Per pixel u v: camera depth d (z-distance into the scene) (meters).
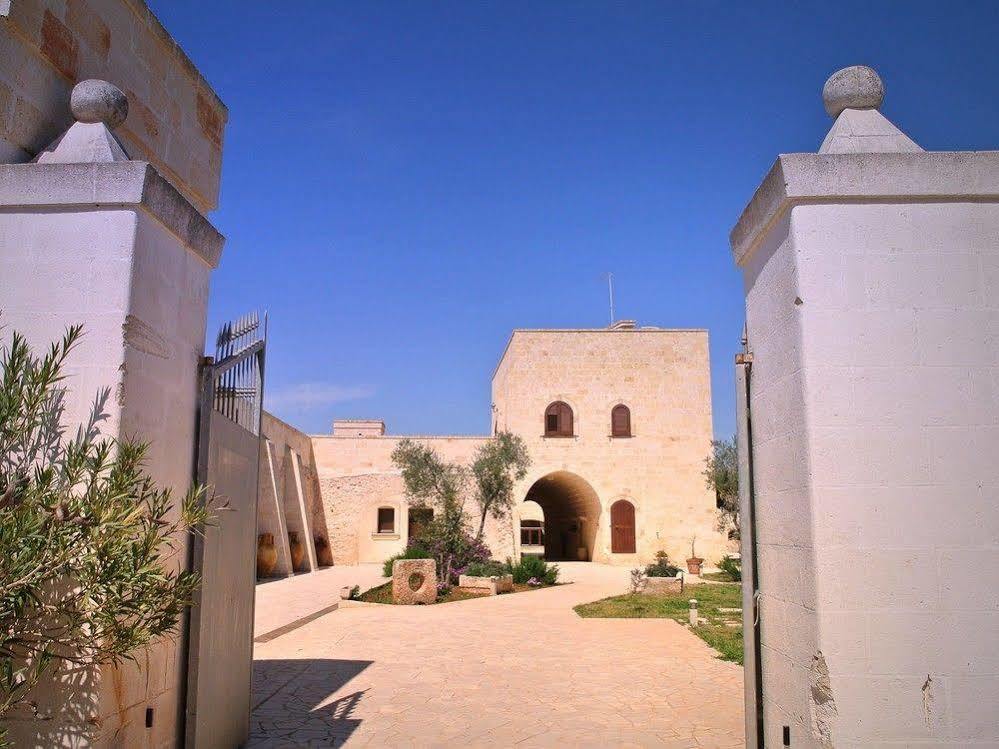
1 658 3.95
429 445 31.95
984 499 4.38
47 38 5.04
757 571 5.31
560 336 33.22
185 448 5.27
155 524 4.16
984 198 4.61
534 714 7.64
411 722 7.33
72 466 3.99
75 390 4.44
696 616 13.68
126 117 5.40
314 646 11.59
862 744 4.18
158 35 6.39
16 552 3.63
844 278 4.56
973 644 4.27
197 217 5.33
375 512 30.38
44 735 4.14
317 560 29.64
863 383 4.47
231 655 6.07
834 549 4.33
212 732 5.55
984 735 4.20
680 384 33.28
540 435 32.44
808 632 4.41
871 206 4.63
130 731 4.48
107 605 3.87
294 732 6.95
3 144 4.72
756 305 5.37
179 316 5.22
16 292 4.55
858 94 5.01
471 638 12.38
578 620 14.52
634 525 32.06
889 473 4.39
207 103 7.34
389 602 17.95
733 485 30.95
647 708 7.87
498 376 38.88
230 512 5.99
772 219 4.95
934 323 4.52
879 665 4.25
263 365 6.99
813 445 4.41
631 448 32.66
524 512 46.75
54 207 4.62
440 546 22.42
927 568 4.32
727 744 6.63
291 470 27.33
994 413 4.45
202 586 5.27
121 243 4.58
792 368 4.66
